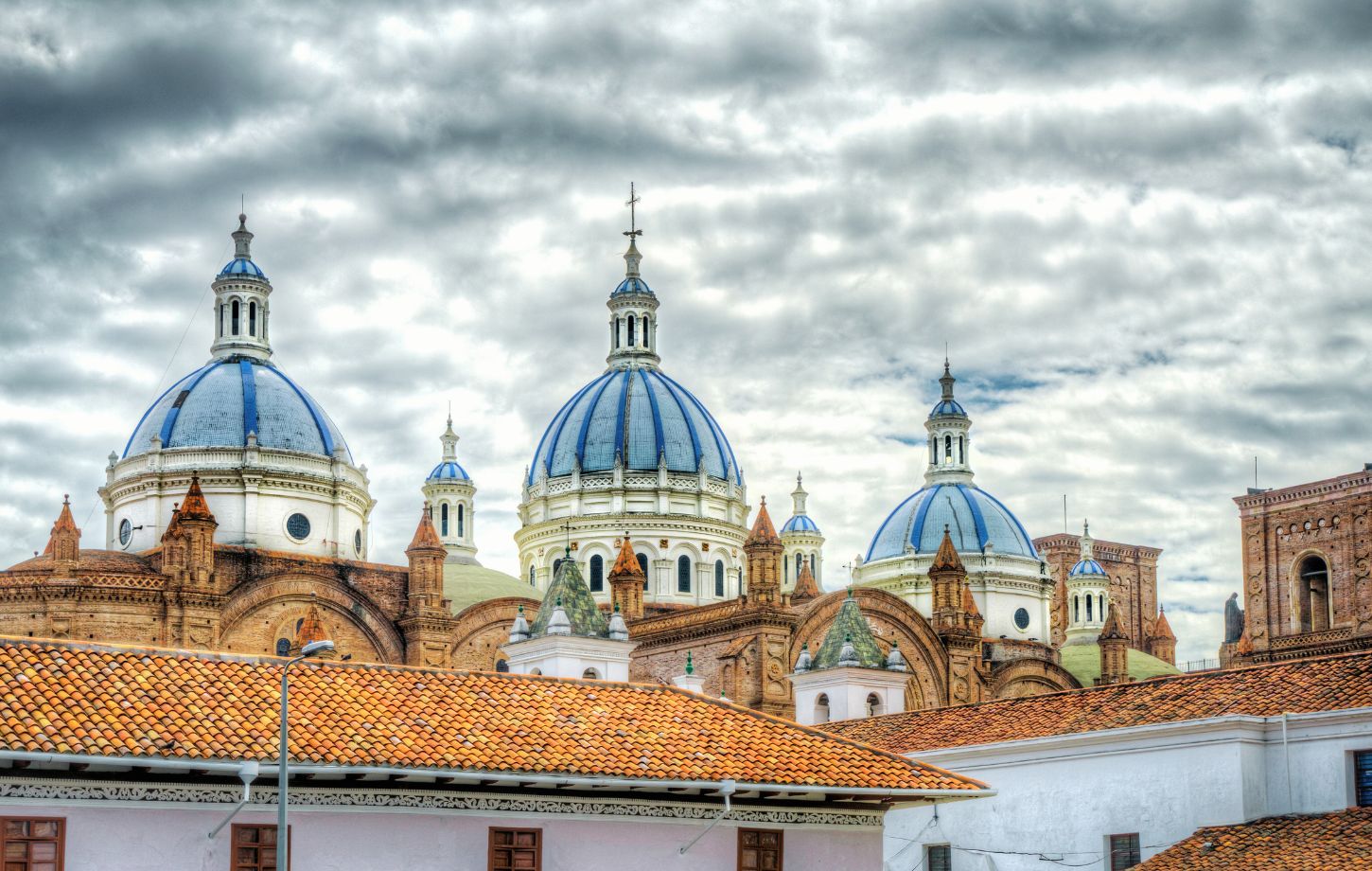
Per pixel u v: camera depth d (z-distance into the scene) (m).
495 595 104.31
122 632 84.44
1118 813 51.53
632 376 122.56
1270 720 48.91
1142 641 170.25
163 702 37.91
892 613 100.00
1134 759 51.44
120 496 98.56
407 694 41.72
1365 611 111.50
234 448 97.19
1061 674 114.06
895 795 42.56
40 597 83.94
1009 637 127.44
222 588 88.88
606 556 115.50
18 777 35.31
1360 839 44.38
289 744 37.41
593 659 81.69
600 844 41.00
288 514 97.50
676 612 99.56
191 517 86.94
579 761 39.94
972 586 127.56
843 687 82.94
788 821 43.38
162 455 97.44
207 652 40.94
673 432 119.38
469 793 39.78
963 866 55.84
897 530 132.12
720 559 117.81
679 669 96.25
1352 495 113.44
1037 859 53.59
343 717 39.50
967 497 131.88
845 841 44.12
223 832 37.28
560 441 121.00
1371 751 46.97
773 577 93.69
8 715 35.53
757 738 44.09
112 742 35.41
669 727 43.56
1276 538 117.69
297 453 98.62
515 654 83.81
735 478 121.00
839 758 43.62
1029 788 54.28
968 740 57.16
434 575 94.38
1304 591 117.00
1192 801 49.69
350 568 93.06
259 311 105.06
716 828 42.38
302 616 90.69
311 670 41.59
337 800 38.41
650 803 41.72
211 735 36.94
